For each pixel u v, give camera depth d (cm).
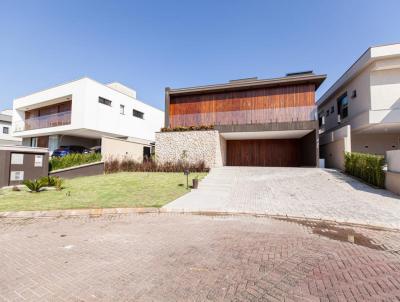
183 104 1748
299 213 636
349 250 394
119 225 543
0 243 425
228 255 366
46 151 1150
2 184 990
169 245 410
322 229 517
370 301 249
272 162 1755
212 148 1496
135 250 387
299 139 1722
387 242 438
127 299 249
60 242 429
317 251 386
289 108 1475
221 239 443
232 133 1537
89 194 875
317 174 1145
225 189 965
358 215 603
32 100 2348
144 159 1705
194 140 1537
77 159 1391
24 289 271
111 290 267
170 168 1467
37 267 327
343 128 1258
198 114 1658
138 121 2614
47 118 2261
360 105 1430
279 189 930
